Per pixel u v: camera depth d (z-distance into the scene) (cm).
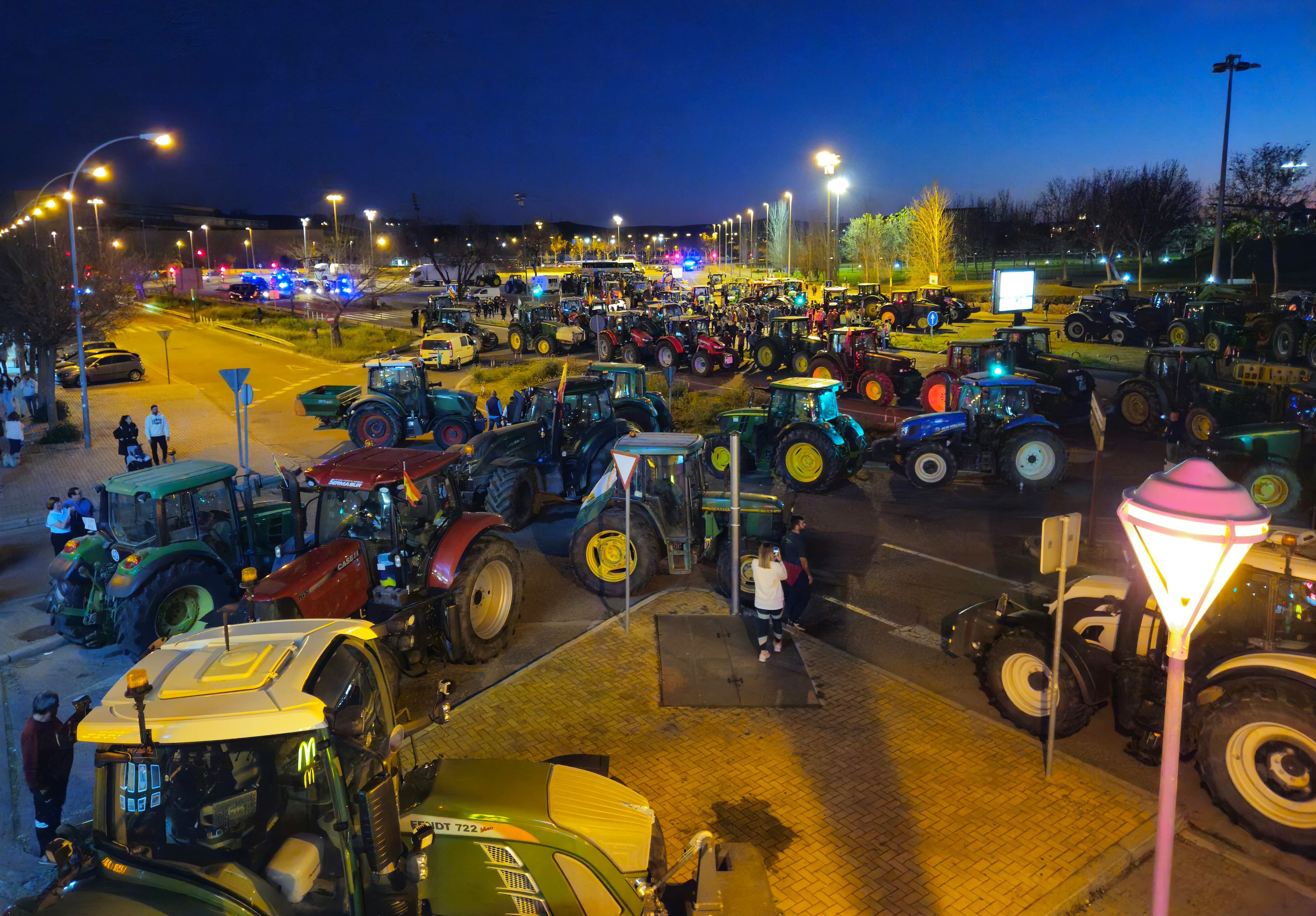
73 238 2186
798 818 670
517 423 1680
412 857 431
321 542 938
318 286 6812
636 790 710
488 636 984
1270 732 624
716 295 5884
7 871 650
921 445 1600
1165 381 1933
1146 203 5422
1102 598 815
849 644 988
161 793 403
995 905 574
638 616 1074
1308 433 1446
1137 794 693
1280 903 577
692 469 1134
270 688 409
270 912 387
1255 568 680
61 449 2236
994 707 837
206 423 2528
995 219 8762
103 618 1007
